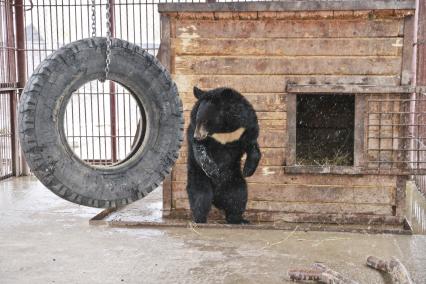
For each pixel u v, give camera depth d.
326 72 6.70
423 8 8.16
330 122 8.09
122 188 4.20
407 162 6.59
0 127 9.87
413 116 7.96
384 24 6.56
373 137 6.62
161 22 6.85
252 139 6.29
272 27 6.71
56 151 3.88
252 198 6.96
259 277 4.61
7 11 9.59
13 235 6.05
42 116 3.79
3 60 9.55
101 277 4.62
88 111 16.48
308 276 4.45
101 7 10.16
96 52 3.98
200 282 4.50
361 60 6.64
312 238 5.90
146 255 5.25
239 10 6.62
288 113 6.77
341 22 6.61
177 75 6.92
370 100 6.59
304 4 6.52
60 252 5.36
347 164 7.32
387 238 5.94
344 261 5.09
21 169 10.14
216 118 6.12
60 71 3.84
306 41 6.68
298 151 7.95
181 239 5.84
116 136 9.97
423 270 4.84
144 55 4.20
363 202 6.79
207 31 6.81
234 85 6.84
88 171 4.07
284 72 6.75
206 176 6.50
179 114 4.39
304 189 6.86
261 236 5.98
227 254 5.29
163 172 4.38
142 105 4.33
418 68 8.27
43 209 7.45
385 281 4.55
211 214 7.08
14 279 4.58
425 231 6.55
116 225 6.44
